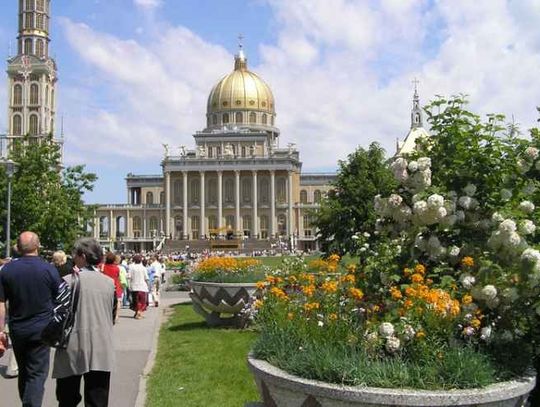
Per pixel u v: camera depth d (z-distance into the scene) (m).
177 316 22.70
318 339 7.14
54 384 11.74
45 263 9.27
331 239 32.16
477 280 7.66
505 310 7.40
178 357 13.96
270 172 136.88
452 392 5.73
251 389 10.64
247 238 131.88
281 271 15.21
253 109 147.75
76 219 36.84
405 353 6.68
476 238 8.69
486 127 9.09
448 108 9.33
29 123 123.12
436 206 8.33
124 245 142.00
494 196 8.72
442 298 7.11
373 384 6.02
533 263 7.13
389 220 9.38
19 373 9.20
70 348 7.84
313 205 139.62
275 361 6.99
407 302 7.10
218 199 137.00
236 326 18.31
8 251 27.03
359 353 6.61
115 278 21.12
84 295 7.99
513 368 6.70
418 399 5.62
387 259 8.68
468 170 8.96
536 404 7.72
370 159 30.39
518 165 8.70
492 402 5.77
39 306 9.02
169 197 138.75
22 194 33.09
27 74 123.56
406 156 9.37
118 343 16.47
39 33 127.62
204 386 10.97
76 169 37.41
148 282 26.95
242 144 141.00
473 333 6.95
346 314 7.79
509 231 7.57
